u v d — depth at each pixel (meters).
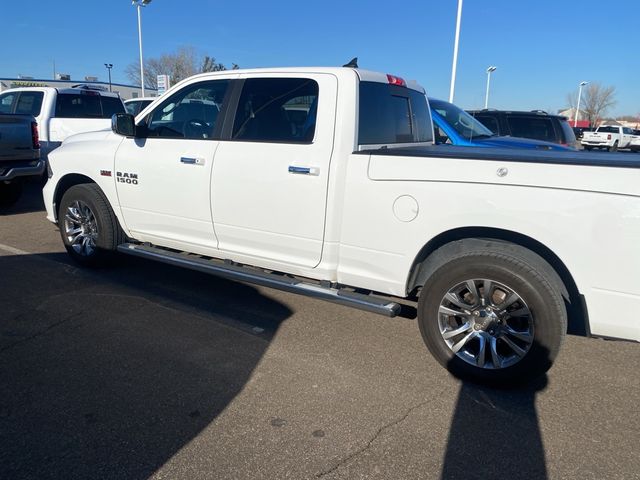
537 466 2.64
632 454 2.74
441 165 3.28
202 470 2.55
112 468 2.54
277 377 3.43
